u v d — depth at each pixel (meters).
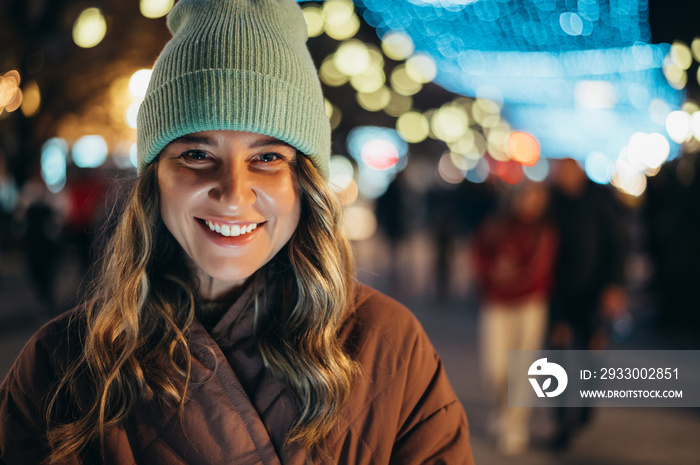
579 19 11.93
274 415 1.28
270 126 1.24
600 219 4.67
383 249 15.65
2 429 1.28
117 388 1.26
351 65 14.94
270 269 1.40
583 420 4.57
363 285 1.52
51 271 8.32
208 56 1.24
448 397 1.43
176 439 1.22
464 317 8.83
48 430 1.25
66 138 11.38
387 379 1.35
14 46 9.89
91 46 10.29
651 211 8.69
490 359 4.59
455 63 17.53
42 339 1.33
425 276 12.48
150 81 1.32
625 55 13.17
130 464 1.21
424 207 16.34
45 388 1.28
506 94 22.34
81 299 1.52
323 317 1.33
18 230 11.61
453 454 1.36
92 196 8.05
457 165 29.86
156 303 1.32
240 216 1.24
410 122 25.53
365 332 1.39
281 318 1.36
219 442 1.22
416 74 18.95
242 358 1.32
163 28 10.52
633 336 7.59
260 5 1.33
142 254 1.33
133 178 1.37
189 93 1.22
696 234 7.73
